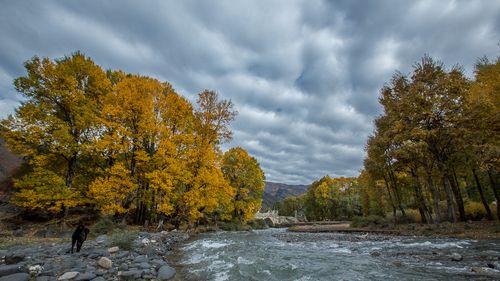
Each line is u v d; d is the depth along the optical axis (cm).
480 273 935
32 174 2131
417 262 1187
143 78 2773
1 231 1930
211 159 2789
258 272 1020
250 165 4938
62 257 1139
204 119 2950
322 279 909
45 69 2258
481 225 2320
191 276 996
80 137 2386
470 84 2678
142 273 962
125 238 1493
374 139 3569
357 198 8612
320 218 9981
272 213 8838
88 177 2569
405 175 3466
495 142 2394
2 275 843
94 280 856
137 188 2462
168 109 2775
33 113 2141
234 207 4638
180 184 2700
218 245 1903
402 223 3631
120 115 2389
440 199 3878
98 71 2669
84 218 2488
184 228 3219
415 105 2800
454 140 2517
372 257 1373
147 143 2666
